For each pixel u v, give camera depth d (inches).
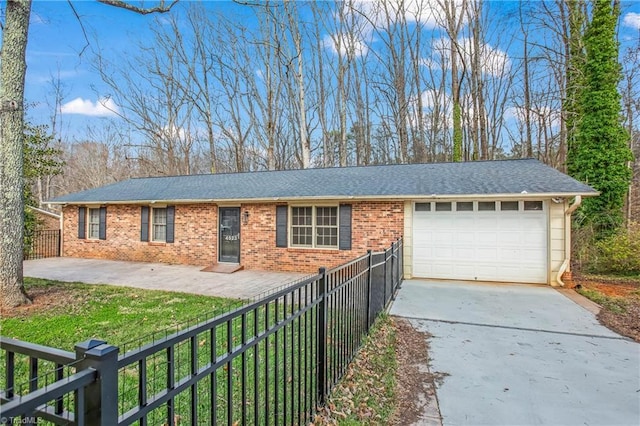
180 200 458.0
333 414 110.8
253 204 436.1
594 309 247.1
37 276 381.7
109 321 214.7
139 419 46.8
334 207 401.4
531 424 111.7
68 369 58.6
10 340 49.6
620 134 448.1
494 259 345.7
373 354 160.7
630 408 120.5
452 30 666.2
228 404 69.1
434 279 359.9
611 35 454.0
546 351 171.8
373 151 891.4
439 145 839.7
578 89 476.1
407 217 368.2
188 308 245.4
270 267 426.6
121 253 510.9
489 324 213.9
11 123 255.6
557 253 324.2
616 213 431.8
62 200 543.8
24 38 262.7
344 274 140.7
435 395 129.6
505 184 348.8
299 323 101.0
